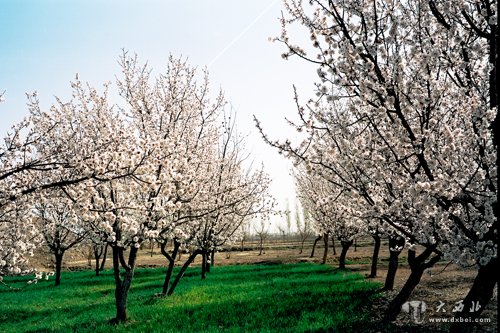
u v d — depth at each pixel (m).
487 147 7.15
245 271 28.30
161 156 10.02
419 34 7.62
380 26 7.22
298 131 8.21
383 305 13.28
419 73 7.44
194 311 13.38
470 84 8.05
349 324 10.64
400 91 6.98
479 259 6.53
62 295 20.02
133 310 14.37
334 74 7.10
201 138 17.19
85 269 38.25
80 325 12.64
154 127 15.16
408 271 24.98
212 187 18.22
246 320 11.73
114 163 8.91
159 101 15.87
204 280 23.27
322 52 7.07
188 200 13.62
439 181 6.49
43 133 9.48
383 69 7.16
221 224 21.33
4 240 12.52
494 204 6.59
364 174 8.25
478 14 7.63
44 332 12.13
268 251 57.84
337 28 7.11
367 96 7.04
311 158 8.62
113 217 9.61
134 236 12.64
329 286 17.75
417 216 7.39
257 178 18.91
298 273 25.14
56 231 23.42
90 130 13.06
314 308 12.87
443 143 7.89
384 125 8.50
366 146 8.32
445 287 16.50
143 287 21.47
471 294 6.99
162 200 12.69
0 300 19.42
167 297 16.92
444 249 7.14
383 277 21.61
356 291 16.09
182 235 13.52
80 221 12.33
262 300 14.62
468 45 7.74
